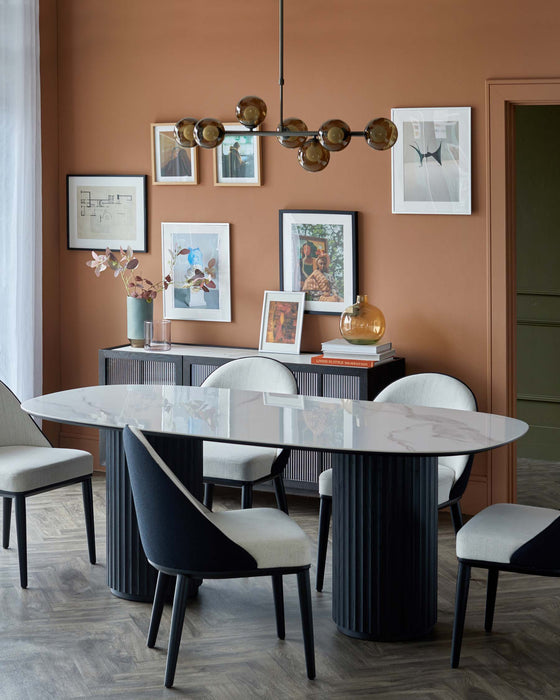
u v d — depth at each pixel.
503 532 3.32
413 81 5.25
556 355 6.54
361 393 5.04
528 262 6.55
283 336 5.59
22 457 4.31
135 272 6.07
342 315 5.17
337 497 3.64
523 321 6.60
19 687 3.24
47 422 6.32
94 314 6.22
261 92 5.61
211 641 3.61
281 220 5.60
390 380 5.22
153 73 5.89
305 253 5.57
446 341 5.31
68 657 3.47
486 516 3.50
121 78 5.98
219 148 5.73
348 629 3.64
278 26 5.53
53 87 6.15
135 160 6.00
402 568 3.56
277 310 5.62
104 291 6.17
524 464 6.52
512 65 5.03
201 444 3.94
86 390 4.39
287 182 5.59
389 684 3.26
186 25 5.77
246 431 3.48
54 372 6.32
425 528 3.60
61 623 3.77
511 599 4.02
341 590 3.65
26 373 5.94
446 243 5.26
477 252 5.20
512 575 4.32
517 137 6.50
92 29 6.04
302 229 5.56
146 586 3.96
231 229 5.77
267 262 5.70
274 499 5.59
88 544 4.44
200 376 5.47
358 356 5.13
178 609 3.25
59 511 5.29
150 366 5.60
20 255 5.88
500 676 3.31
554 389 6.57
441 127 5.19
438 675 3.32
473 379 5.27
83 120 6.12
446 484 4.02
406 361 5.41
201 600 4.01
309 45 5.46
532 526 3.38
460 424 3.61
